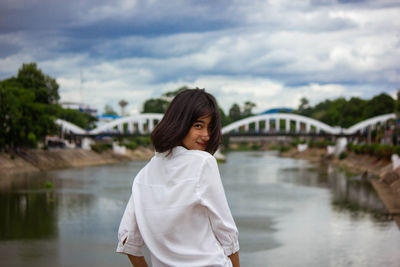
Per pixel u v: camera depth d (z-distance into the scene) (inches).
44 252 617.6
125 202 1115.3
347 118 4333.2
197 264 66.1
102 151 3558.1
